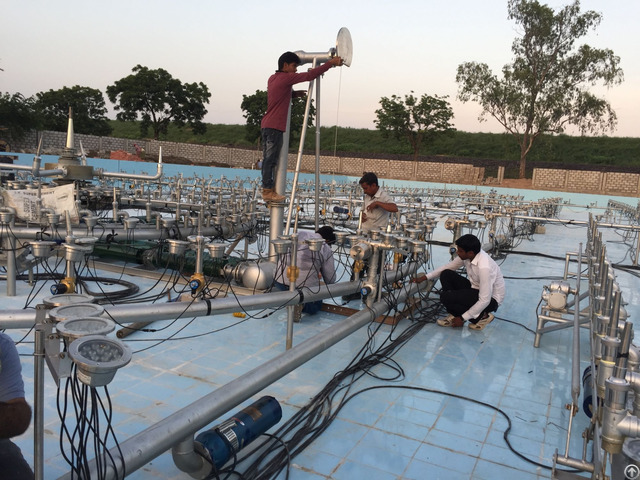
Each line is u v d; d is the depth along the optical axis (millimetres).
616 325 2154
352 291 4742
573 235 14398
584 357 4555
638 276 8625
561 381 4016
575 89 38094
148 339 4336
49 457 2623
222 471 2568
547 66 37969
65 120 43281
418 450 2928
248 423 2656
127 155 26828
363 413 3328
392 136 45594
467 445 3010
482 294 4910
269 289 5312
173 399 3326
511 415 3414
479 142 52000
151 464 2631
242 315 5105
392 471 2713
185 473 2572
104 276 6324
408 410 3404
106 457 1991
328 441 2969
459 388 3797
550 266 9188
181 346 4266
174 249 3791
